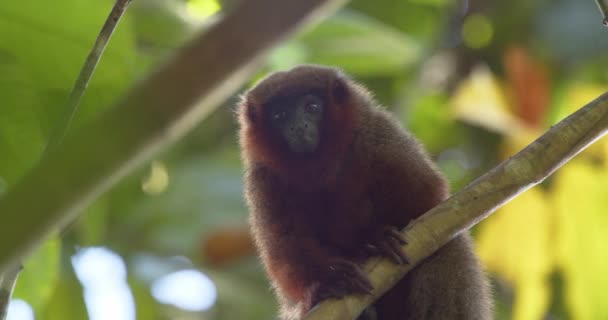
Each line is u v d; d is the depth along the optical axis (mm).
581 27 12352
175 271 13641
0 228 2691
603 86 12594
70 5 6098
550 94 12320
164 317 14047
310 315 6707
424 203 8688
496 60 13820
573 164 11000
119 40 6238
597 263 11023
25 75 6410
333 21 11102
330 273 8195
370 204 9141
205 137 15047
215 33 2553
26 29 6230
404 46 12625
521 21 13469
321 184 9352
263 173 9672
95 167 2691
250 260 13930
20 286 7332
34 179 2713
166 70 2609
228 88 2771
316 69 10148
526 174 6242
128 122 2641
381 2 15672
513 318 11492
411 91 13719
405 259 6703
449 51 14133
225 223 13508
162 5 8742
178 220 13734
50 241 7176
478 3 14250
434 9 15508
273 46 2570
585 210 11023
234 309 14031
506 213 11227
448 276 8469
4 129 6500
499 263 11289
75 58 6363
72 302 10836
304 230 9031
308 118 9586
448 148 15203
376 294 6758
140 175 13102
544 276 11219
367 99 10016
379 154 9062
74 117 6406
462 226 6543
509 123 12492
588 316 11055
